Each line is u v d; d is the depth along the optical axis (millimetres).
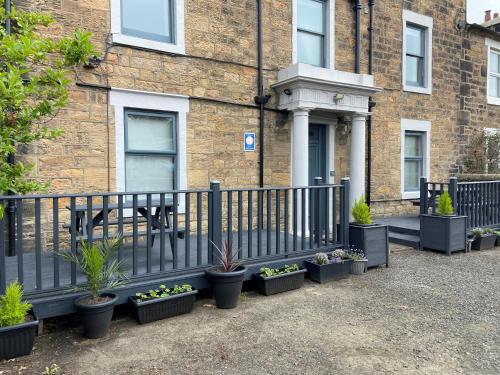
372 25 8266
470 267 5801
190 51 6203
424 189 7105
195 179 6332
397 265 5926
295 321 3834
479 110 10367
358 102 7258
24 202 5086
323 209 5531
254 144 6887
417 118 9172
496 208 7750
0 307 3086
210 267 4363
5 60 3166
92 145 5465
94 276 3420
